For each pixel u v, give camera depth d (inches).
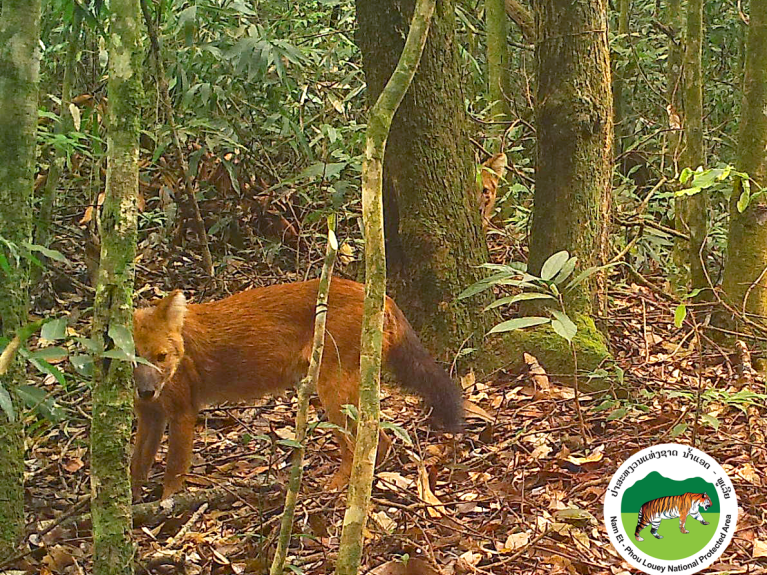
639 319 250.5
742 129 225.9
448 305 225.1
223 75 277.4
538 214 232.8
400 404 211.5
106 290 102.5
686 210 267.7
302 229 292.0
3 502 126.3
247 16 291.4
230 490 164.1
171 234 293.3
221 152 289.1
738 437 187.8
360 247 276.5
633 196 305.1
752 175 225.6
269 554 145.9
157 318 175.0
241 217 298.4
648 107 401.7
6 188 123.4
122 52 101.8
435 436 195.5
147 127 283.0
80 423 195.5
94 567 107.3
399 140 223.0
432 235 223.9
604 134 229.5
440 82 223.3
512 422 201.0
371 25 221.3
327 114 309.4
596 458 178.1
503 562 142.8
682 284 275.6
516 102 373.1
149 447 185.3
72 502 162.4
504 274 183.9
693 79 242.1
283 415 212.8
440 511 156.5
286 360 186.4
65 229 265.1
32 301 243.1
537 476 174.1
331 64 312.3
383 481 163.5
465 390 217.6
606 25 230.1
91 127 236.2
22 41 124.0
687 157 261.0
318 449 193.8
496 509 162.1
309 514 154.6
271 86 290.5
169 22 276.5
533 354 224.8
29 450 183.9
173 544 151.6
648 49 387.2
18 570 130.6
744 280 229.0
